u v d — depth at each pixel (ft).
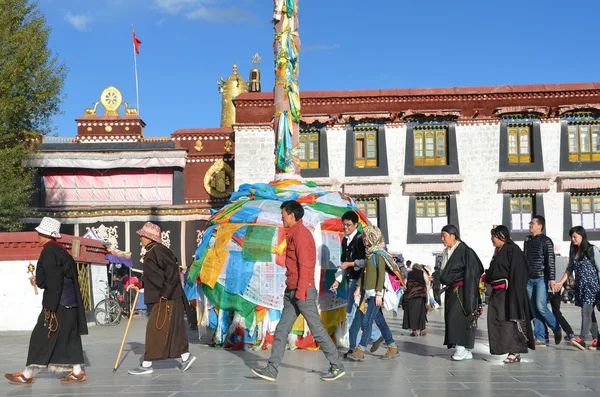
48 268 25.63
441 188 99.96
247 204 40.37
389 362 30.86
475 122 101.65
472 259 31.04
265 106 103.40
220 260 38.19
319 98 102.58
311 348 36.76
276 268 37.22
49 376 27.94
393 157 101.81
